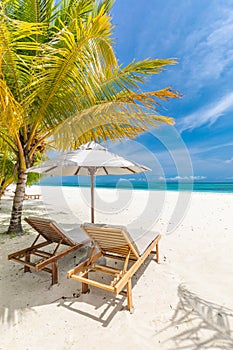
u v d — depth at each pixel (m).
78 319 1.91
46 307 2.08
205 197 14.44
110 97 4.45
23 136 4.93
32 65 3.43
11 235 4.68
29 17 4.11
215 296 2.29
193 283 2.56
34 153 5.37
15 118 3.50
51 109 4.30
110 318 1.93
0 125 3.81
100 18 2.99
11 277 2.71
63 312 2.01
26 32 3.06
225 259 3.27
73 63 3.45
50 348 1.59
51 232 2.96
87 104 4.21
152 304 2.14
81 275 2.24
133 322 1.87
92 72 3.64
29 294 2.30
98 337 1.70
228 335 1.72
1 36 2.76
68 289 2.40
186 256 3.41
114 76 4.32
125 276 2.04
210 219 6.39
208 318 1.93
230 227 5.33
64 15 4.48
